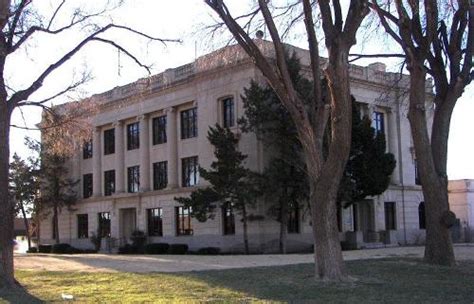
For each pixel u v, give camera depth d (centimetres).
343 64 1362
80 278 1650
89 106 2238
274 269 1748
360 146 3628
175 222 4419
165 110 4569
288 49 3428
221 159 3488
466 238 4966
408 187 4797
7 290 1384
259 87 3450
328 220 1417
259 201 3666
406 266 1806
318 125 1432
